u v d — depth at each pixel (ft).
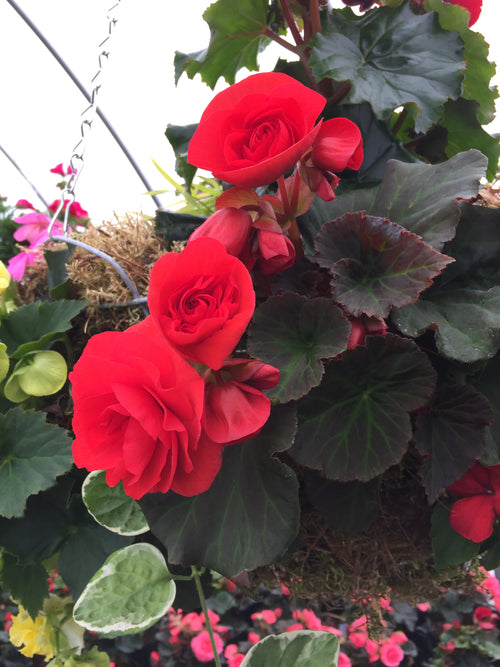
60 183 2.78
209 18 1.55
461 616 5.05
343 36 1.45
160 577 1.34
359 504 1.24
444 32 1.42
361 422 1.15
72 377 0.86
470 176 1.20
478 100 1.69
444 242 1.18
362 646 4.50
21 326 1.45
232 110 1.02
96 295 1.42
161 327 0.86
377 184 1.43
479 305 1.16
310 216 1.37
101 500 1.31
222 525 1.11
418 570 1.44
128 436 0.86
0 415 1.35
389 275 1.17
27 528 1.36
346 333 1.10
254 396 0.96
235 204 1.09
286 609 4.80
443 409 1.18
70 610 1.69
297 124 1.01
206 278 0.90
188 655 4.92
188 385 0.87
